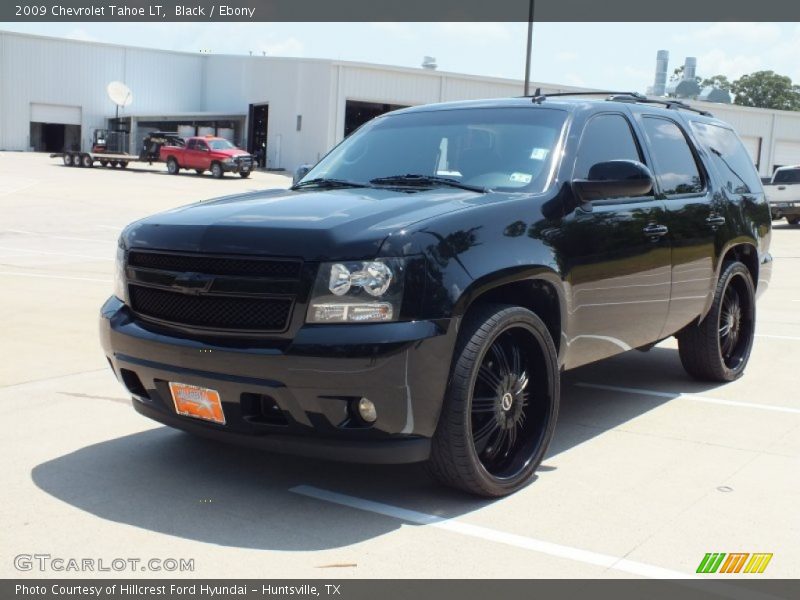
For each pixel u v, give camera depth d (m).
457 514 3.73
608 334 4.72
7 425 4.92
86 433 4.80
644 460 4.49
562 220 4.27
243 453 4.52
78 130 54.94
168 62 56.38
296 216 3.75
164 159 40.91
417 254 3.54
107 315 4.08
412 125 5.07
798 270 14.88
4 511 3.70
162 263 3.83
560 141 4.55
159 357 3.78
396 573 3.17
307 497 3.92
